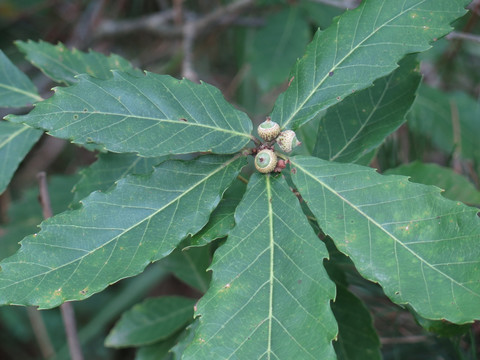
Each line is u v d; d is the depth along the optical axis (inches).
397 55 12.4
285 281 11.3
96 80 12.2
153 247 11.8
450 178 17.1
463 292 10.8
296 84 12.8
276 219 11.8
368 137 14.2
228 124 12.6
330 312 10.9
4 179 15.3
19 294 11.2
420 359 16.1
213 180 12.4
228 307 11.2
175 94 12.5
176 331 17.4
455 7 12.4
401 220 11.5
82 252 11.7
